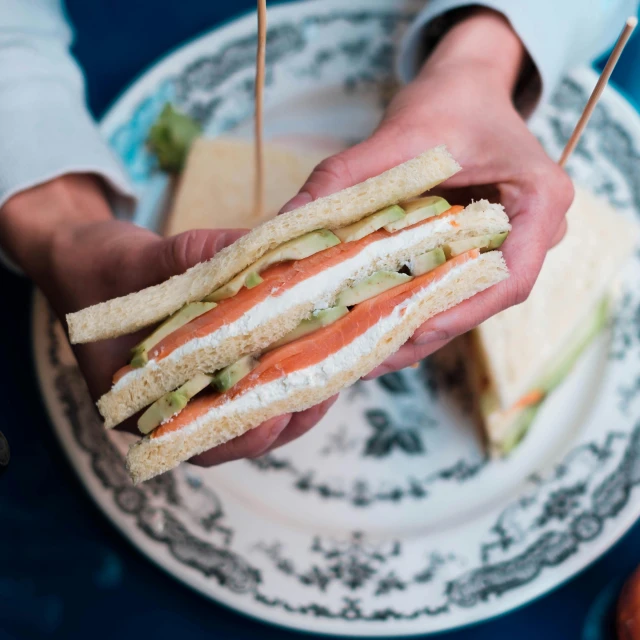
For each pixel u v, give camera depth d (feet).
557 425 1.60
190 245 1.21
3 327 1.61
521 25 1.46
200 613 1.51
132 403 1.19
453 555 1.49
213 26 1.81
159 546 1.45
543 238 1.30
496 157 1.33
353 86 1.76
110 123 1.69
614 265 1.66
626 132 1.71
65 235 1.39
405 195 1.15
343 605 1.44
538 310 1.63
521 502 1.53
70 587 1.51
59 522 1.54
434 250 1.19
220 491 1.51
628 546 1.54
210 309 1.17
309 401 1.21
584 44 1.60
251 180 1.67
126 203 1.59
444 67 1.43
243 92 1.75
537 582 1.46
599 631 1.50
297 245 1.15
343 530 1.53
